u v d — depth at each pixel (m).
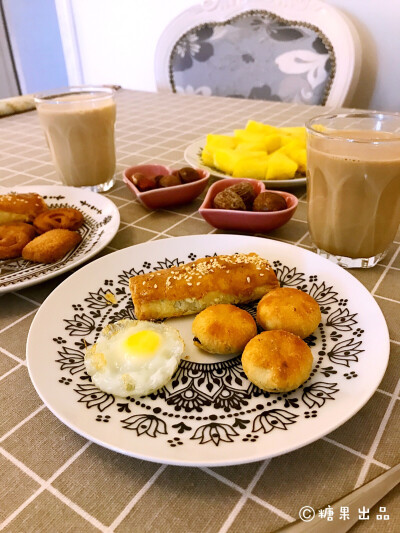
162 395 0.45
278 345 0.46
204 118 1.55
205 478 0.39
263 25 1.93
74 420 0.41
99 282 0.63
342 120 0.75
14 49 3.42
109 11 2.90
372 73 2.09
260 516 0.36
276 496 0.38
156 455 0.37
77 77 3.36
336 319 0.54
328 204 0.66
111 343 0.50
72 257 0.72
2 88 3.51
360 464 0.40
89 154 0.97
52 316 0.55
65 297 0.59
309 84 1.91
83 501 0.38
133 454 0.37
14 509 0.37
